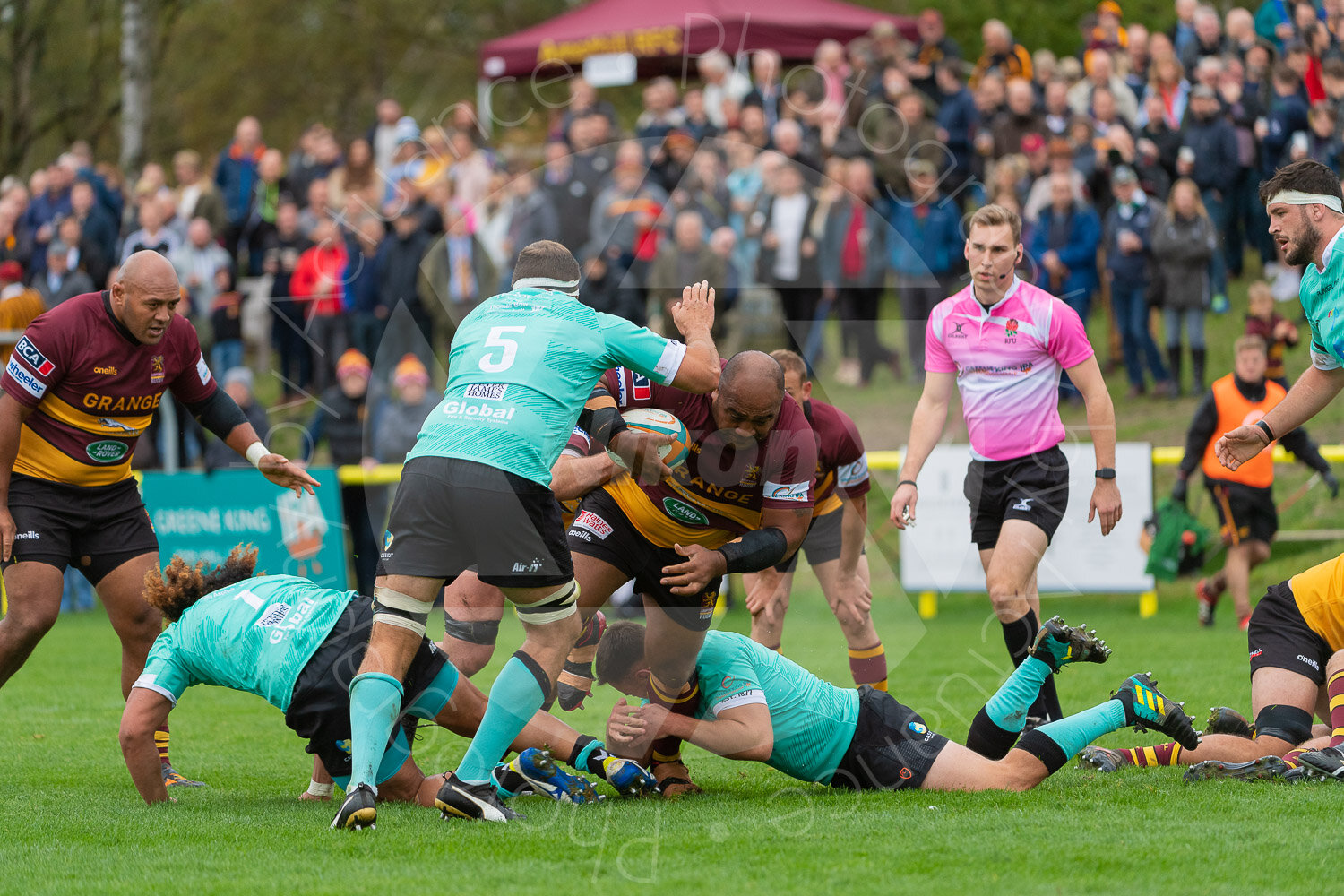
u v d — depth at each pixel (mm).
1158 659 19703
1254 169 30391
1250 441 13172
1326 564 12602
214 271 31828
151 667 11898
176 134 61719
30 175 57031
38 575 13320
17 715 17594
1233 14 32000
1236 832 9867
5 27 54281
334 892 8766
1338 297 12414
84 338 13242
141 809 11672
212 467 26734
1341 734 11898
